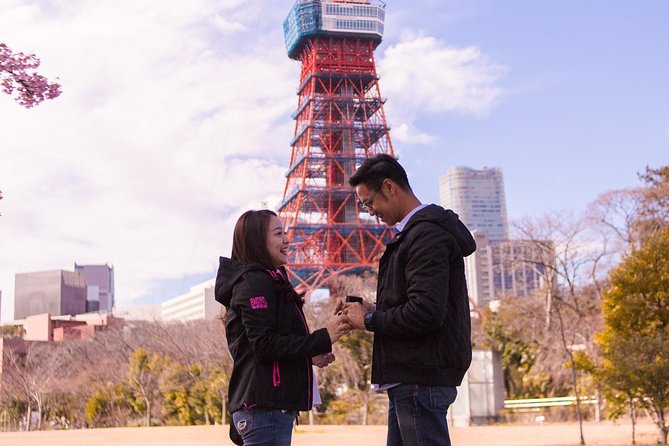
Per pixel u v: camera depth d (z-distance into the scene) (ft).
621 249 169.07
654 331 70.08
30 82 31.55
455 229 13.29
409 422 13.06
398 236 13.39
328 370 150.10
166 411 160.04
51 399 185.78
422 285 12.59
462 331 13.21
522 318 171.94
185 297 505.25
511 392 173.58
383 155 14.29
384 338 13.28
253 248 13.61
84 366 193.77
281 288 13.43
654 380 60.90
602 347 72.69
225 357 148.46
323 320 157.89
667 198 174.60
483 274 385.70
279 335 12.80
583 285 176.24
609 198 174.29
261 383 12.90
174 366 161.17
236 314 13.24
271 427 12.96
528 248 176.35
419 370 12.91
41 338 343.05
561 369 144.36
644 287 71.31
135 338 199.82
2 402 186.39
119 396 173.47
